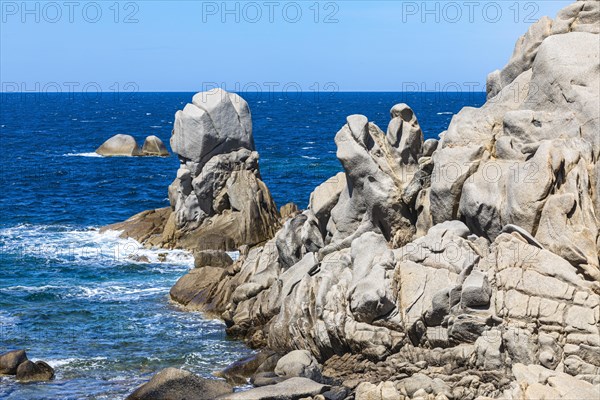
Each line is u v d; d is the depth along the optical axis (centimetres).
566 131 2781
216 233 4416
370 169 3102
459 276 2500
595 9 3020
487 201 2752
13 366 2711
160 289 3788
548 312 2361
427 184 3084
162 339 3094
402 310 2536
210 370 2773
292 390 2347
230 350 2978
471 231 2859
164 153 9706
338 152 3144
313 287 2853
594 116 2758
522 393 2120
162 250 4491
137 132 13812
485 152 2897
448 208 2914
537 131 2827
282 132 12875
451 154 2923
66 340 3069
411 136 3164
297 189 6681
